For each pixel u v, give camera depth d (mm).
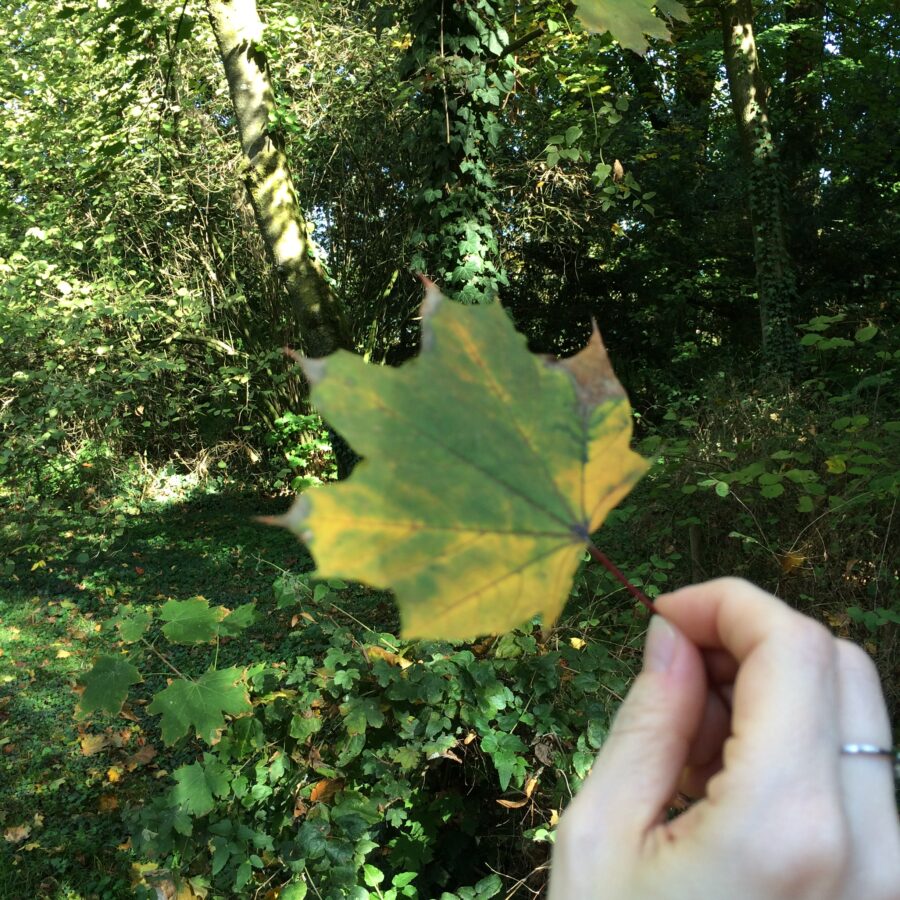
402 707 1958
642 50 653
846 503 2812
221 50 5566
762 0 11242
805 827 393
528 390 335
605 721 1900
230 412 9414
